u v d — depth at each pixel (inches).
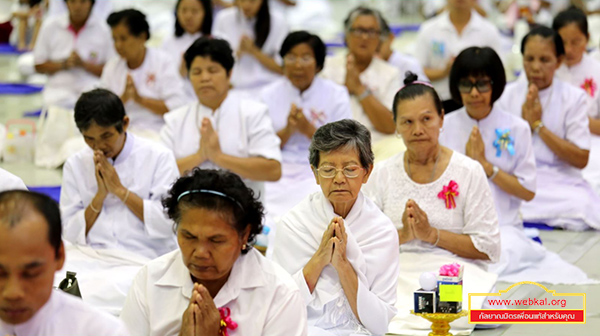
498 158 230.2
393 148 276.7
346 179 159.0
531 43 256.7
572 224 257.9
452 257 197.5
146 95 308.0
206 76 233.3
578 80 296.5
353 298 161.6
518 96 268.1
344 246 160.4
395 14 681.6
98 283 192.1
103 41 365.7
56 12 493.4
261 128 239.1
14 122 332.8
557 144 256.7
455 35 361.7
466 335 179.9
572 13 294.7
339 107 275.1
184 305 134.6
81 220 205.9
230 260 128.9
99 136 199.3
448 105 256.8
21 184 183.5
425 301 156.6
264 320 132.5
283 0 539.2
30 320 113.2
